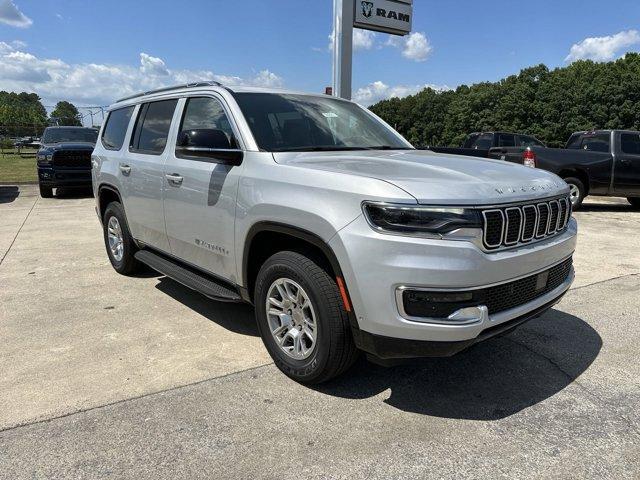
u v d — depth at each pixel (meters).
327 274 2.99
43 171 12.92
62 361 3.58
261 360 3.61
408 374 3.42
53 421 2.85
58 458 2.54
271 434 2.74
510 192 2.85
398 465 2.50
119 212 5.41
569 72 69.31
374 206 2.65
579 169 10.86
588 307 4.73
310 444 2.66
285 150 3.55
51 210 11.04
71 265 6.23
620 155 10.70
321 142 3.85
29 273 5.86
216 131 3.54
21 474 2.43
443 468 2.48
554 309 4.67
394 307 2.64
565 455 2.57
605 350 3.80
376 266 2.64
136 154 4.90
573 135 11.81
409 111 107.69
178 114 4.35
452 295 2.59
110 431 2.76
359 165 3.15
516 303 2.91
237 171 3.50
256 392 3.18
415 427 2.82
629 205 12.65
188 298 4.96
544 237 3.09
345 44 11.41
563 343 3.92
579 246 7.39
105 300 4.90
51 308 4.67
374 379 3.35
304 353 3.21
